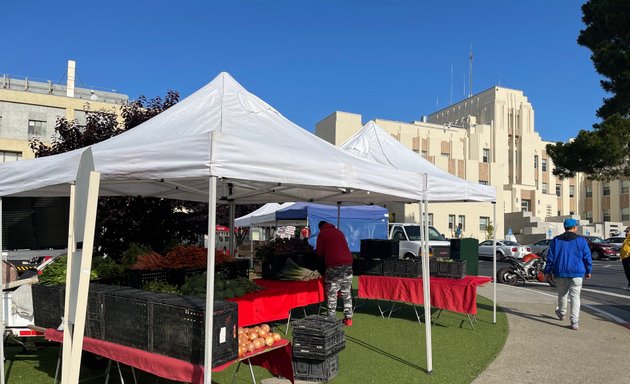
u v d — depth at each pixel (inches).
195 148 146.0
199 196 334.3
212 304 136.8
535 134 2060.8
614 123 722.8
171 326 145.9
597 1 788.6
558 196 2218.3
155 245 395.2
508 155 1995.6
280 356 181.2
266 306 238.8
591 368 216.5
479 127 1873.8
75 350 121.2
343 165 182.1
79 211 128.3
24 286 211.9
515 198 1916.8
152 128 194.5
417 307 370.0
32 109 1465.3
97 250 377.4
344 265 287.3
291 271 287.3
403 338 266.1
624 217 2042.3
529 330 297.9
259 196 333.7
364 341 257.1
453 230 1596.9
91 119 413.4
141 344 152.8
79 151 169.2
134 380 175.9
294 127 228.7
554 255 312.7
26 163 175.9
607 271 821.9
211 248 139.3
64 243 297.4
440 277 309.4
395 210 1535.4
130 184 270.7
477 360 226.7
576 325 301.3
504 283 580.4
